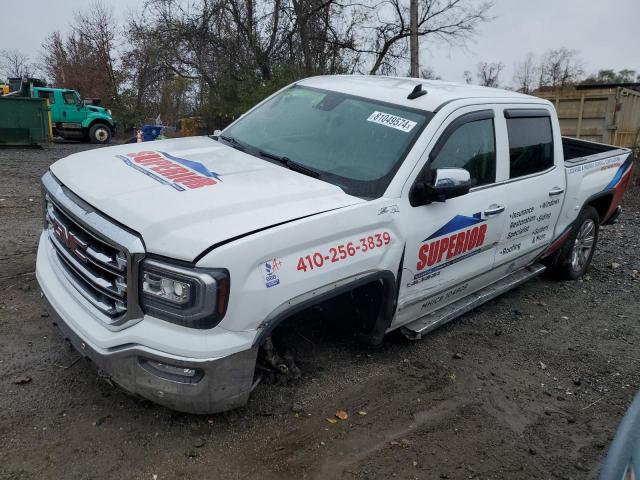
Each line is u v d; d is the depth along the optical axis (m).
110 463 2.88
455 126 4.11
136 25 22.69
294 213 3.10
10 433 3.01
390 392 3.82
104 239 2.86
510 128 4.73
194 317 2.71
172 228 2.76
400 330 4.22
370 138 4.00
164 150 3.98
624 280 6.79
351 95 4.46
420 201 3.79
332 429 3.35
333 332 4.43
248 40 20.61
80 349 3.04
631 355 4.82
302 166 3.86
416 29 18.05
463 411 3.72
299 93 4.79
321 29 19.53
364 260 3.39
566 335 5.12
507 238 4.80
